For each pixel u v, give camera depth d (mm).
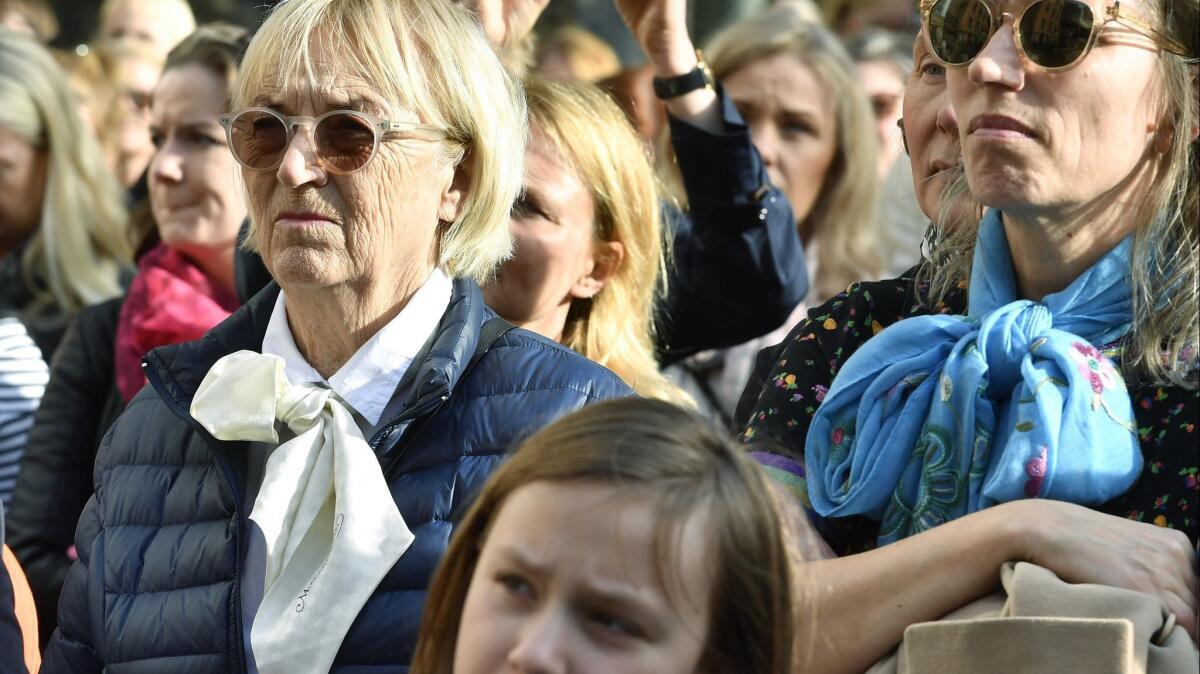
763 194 5770
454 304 3871
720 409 6113
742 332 5910
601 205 5133
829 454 3629
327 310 3801
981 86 3422
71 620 3941
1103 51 3361
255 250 4180
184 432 3914
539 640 2537
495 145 3930
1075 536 3150
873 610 3252
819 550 3459
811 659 3264
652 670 2576
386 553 3523
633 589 2570
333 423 3697
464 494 3602
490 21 5164
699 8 11312
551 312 5086
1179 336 3355
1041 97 3377
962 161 3873
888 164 7473
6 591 4023
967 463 3438
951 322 3605
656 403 2775
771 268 5812
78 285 6926
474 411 3699
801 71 6984
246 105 3795
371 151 3699
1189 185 3504
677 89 5719
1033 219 3486
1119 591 3031
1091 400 3322
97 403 6000
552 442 2703
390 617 3508
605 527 2584
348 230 3721
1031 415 3340
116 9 8875
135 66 8633
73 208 7004
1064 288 3566
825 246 7035
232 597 3648
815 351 3873
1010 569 3178
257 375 3770
